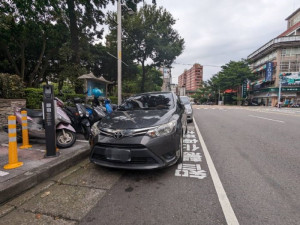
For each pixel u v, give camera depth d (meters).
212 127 7.79
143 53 22.77
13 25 10.30
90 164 3.57
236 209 2.14
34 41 13.88
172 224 1.90
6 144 4.27
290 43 33.84
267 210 2.11
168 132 2.97
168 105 4.16
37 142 4.62
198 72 106.69
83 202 2.31
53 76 20.84
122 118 3.33
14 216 2.04
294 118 11.14
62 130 4.11
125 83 27.78
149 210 2.13
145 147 2.74
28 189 2.61
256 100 42.50
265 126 7.98
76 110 4.75
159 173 3.13
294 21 42.75
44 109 3.42
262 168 3.33
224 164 3.53
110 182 2.84
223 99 54.44
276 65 35.69
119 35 9.14
